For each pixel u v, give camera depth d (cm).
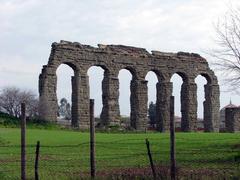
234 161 3416
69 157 3734
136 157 3728
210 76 9381
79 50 7956
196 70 9256
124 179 2489
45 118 7544
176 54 9138
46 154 3919
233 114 9138
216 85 9412
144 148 4462
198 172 2708
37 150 2481
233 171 2770
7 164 3219
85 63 8019
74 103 7900
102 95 8269
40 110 7581
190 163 3331
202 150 4203
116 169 2922
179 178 2470
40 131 6525
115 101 8244
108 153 4025
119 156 3794
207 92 9394
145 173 2617
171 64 8975
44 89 7556
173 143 2523
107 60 8256
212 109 9306
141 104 8525
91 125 2622
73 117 7894
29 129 6825
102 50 8225
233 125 9119
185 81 9175
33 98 12631
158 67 8831
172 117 2550
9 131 6141
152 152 4106
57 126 7475
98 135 6294
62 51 7775
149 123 13200
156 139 5528
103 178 2520
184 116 9100
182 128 9100
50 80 7606
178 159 3569
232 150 4172
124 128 8144
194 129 9100
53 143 4856
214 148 4400
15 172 2855
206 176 2520
